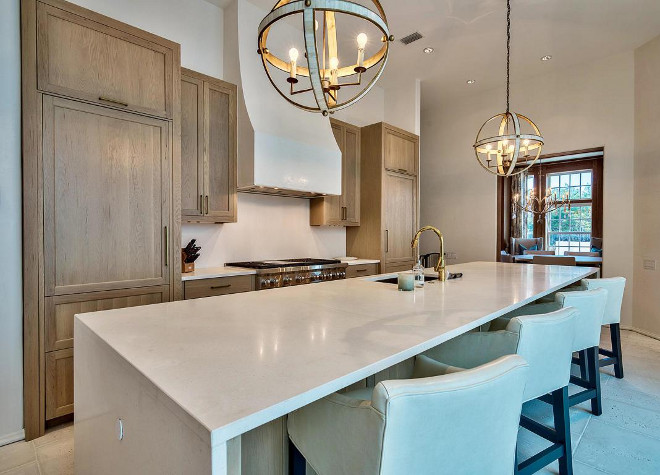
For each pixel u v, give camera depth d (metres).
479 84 5.45
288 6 1.48
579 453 1.97
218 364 0.97
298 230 4.43
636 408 2.47
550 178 6.91
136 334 1.24
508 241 6.67
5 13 2.05
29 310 2.12
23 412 2.14
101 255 2.39
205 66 3.52
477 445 0.83
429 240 6.48
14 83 2.09
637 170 4.34
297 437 1.12
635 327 4.37
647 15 3.69
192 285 2.88
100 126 2.38
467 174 5.98
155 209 2.64
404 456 0.75
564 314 1.50
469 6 3.51
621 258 4.49
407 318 1.49
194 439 0.70
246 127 3.36
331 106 1.75
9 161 2.08
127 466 1.01
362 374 0.95
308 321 1.43
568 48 4.37
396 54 4.47
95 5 2.89
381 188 4.63
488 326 2.12
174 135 2.74
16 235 2.11
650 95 4.18
